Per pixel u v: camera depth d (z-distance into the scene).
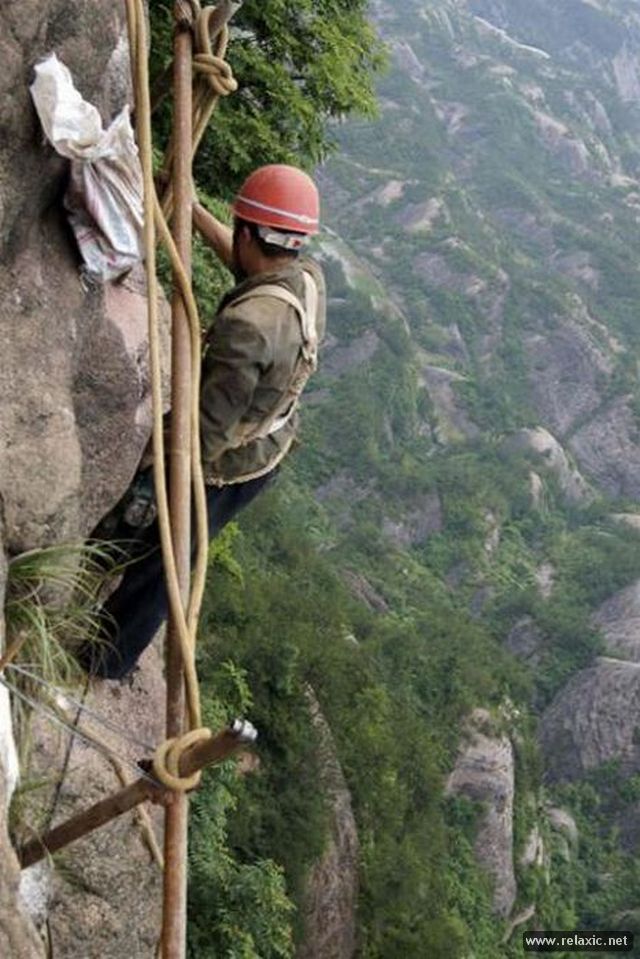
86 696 4.71
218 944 18.67
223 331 4.19
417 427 133.00
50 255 4.30
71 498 4.26
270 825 27.05
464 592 109.31
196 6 4.20
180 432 3.77
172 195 4.12
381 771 35.72
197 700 3.48
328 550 101.69
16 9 3.75
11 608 4.12
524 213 186.00
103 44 4.23
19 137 3.88
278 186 4.32
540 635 98.44
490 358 149.25
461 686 69.44
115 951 4.67
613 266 174.00
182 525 3.71
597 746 86.56
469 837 64.12
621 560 112.12
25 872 4.08
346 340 134.38
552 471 130.38
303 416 119.25
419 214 167.62
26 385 4.11
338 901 29.14
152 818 5.04
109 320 4.73
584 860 78.31
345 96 14.48
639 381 148.50
